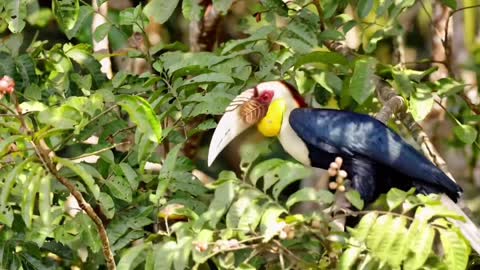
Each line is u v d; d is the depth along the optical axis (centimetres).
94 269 1144
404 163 1119
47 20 1452
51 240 1164
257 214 920
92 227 1015
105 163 1052
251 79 1202
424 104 1132
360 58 1153
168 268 910
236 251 995
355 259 890
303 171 930
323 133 1150
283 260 936
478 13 1605
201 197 1100
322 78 1185
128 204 1076
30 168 890
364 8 1155
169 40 1562
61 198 1064
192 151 1360
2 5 1110
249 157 959
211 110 1062
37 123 979
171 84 1120
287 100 1181
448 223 890
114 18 1434
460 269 865
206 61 1108
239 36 1534
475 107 1258
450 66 1268
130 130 1105
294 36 1150
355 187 1140
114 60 1473
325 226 897
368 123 1146
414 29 1550
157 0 1127
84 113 951
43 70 1191
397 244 859
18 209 1040
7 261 1052
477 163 1468
